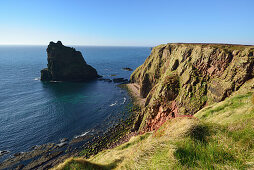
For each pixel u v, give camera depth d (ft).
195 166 19.83
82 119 191.42
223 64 125.59
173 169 20.35
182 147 23.82
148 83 275.59
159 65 266.16
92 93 296.51
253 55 104.94
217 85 118.52
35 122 180.34
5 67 583.99
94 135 157.69
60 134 158.81
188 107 127.44
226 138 23.94
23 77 420.77
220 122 44.52
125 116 200.64
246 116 37.32
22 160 122.42
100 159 66.59
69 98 265.54
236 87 103.96
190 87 137.90
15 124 174.09
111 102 250.57
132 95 286.66
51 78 396.37
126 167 28.71
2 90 297.53
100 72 510.17
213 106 67.92
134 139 76.48
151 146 27.71
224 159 19.69
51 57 383.24
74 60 411.54
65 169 36.14
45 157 125.59
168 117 139.64
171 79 165.17
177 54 200.23
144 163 25.43
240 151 20.16
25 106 225.35
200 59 148.97
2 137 150.30
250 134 22.61
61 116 197.57
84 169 36.17
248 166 17.53
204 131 27.22
